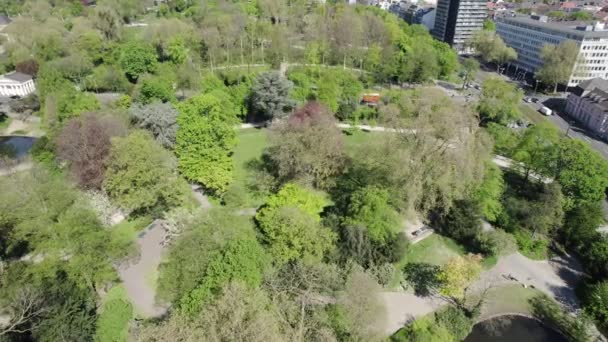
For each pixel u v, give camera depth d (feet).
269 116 402.31
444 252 256.52
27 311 170.60
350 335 188.14
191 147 274.98
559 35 651.25
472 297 227.40
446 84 627.46
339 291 203.62
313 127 273.75
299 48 616.39
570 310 226.79
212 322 134.21
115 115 298.15
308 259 210.38
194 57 530.27
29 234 203.10
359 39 603.67
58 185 217.97
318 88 416.67
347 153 297.74
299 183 267.59
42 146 300.40
